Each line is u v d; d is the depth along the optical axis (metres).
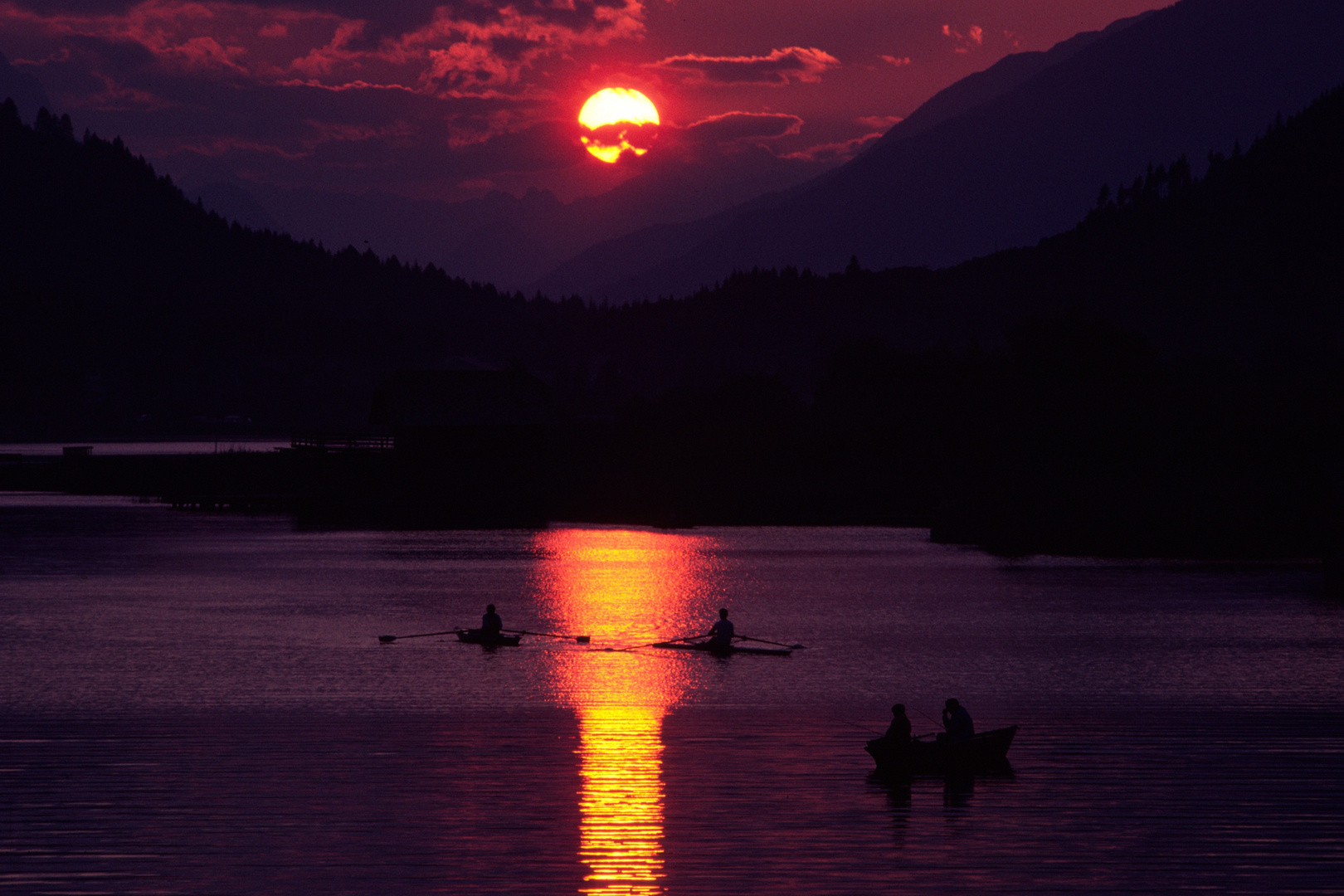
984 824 90.12
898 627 184.25
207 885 78.12
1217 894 76.94
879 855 83.62
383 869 81.00
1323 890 77.62
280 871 80.50
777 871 80.69
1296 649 165.00
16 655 159.12
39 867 81.12
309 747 111.38
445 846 85.12
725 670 149.75
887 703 131.50
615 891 77.31
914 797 96.62
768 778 101.62
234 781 100.38
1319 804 94.88
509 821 90.44
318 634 177.50
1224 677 145.62
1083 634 177.38
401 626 184.12
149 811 92.56
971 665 153.25
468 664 153.88
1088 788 99.12
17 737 114.88
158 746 111.44
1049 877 79.75
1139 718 123.94
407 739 114.31
